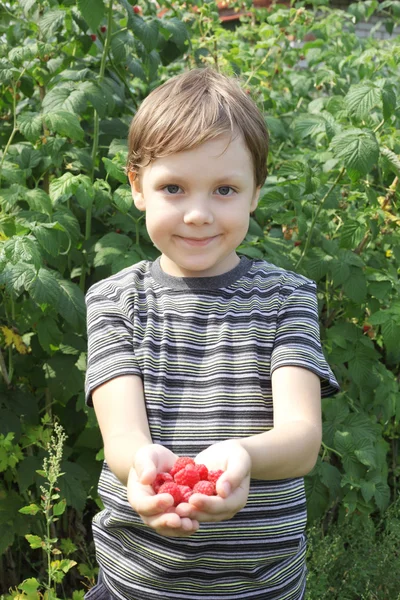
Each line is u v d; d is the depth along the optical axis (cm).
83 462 253
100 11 246
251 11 453
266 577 127
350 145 235
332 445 260
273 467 110
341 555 253
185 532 98
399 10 477
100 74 269
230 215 121
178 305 130
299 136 274
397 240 283
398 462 315
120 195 239
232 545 123
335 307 285
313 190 251
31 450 252
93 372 126
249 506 123
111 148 264
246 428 121
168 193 121
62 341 246
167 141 118
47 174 276
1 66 254
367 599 244
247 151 122
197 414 122
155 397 123
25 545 268
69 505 256
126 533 128
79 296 229
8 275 213
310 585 231
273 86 396
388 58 325
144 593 127
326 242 267
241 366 124
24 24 300
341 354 271
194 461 106
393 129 271
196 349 126
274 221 267
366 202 285
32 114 249
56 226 214
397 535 252
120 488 128
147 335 128
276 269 137
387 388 276
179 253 124
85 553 255
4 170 244
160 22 284
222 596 126
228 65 319
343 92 355
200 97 121
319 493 253
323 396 129
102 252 241
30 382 258
